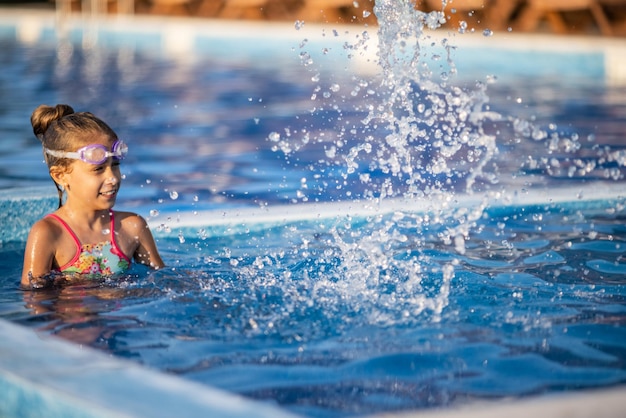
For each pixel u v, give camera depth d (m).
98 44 20.91
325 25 20.97
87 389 2.34
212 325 3.49
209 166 7.98
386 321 3.56
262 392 2.76
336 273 4.36
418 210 5.94
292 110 11.44
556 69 15.75
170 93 13.13
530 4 19.52
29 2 29.31
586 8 19.31
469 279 4.29
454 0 19.11
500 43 16.38
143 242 4.67
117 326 3.49
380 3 5.17
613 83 14.45
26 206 5.54
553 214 6.06
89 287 4.16
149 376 2.44
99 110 11.38
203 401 2.25
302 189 6.97
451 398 2.71
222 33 19.94
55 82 14.08
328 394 2.74
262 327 3.48
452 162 8.04
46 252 4.38
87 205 4.47
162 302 3.85
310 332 3.41
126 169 7.83
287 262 4.63
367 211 5.82
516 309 3.79
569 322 3.61
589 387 2.84
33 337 2.81
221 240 5.28
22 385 2.41
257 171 7.75
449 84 13.77
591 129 10.00
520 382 2.88
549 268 4.59
